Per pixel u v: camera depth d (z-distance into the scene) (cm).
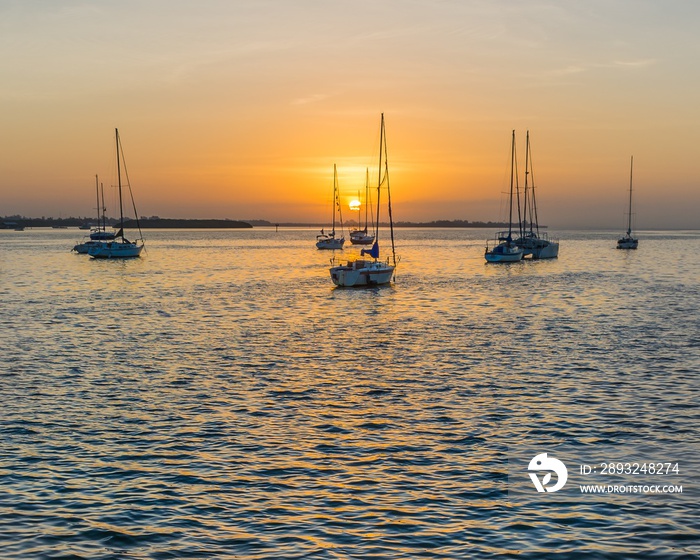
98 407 2859
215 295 7438
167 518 1862
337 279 8088
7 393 3078
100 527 1812
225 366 3684
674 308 6100
